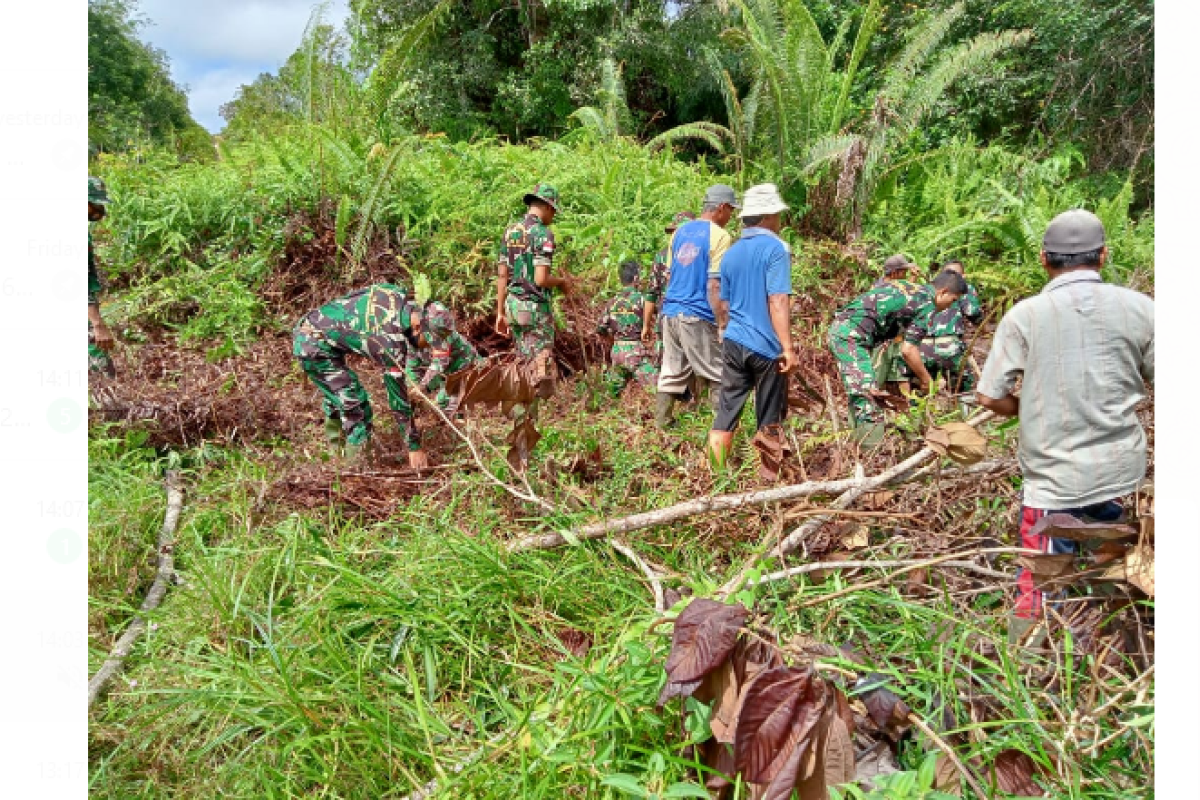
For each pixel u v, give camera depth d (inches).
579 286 273.4
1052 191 376.2
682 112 726.5
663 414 191.5
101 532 124.2
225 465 162.6
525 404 124.0
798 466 133.7
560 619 98.9
